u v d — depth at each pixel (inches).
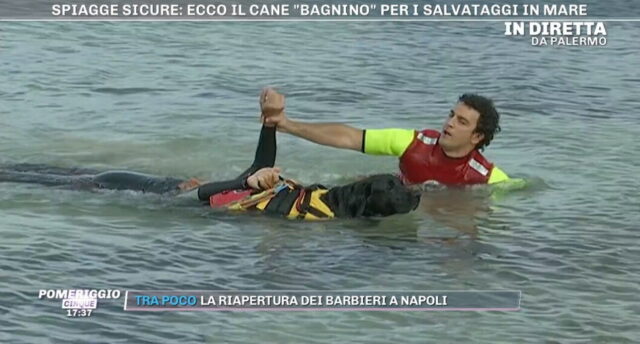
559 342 1013.2
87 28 2140.7
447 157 1378.0
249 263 1152.2
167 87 1834.4
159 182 1323.8
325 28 2225.6
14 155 1476.4
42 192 1310.3
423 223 1274.6
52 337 989.8
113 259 1148.5
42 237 1190.3
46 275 1106.1
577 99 1852.9
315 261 1162.0
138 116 1680.6
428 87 1894.7
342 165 1482.5
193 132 1605.6
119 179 1328.7
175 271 1128.2
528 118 1739.7
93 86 1823.3
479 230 1262.3
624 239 1251.2
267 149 1305.4
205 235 1215.6
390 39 2175.2
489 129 1360.7
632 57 2113.7
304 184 1405.0
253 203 1279.5
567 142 1616.6
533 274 1152.2
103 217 1251.2
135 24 2193.7
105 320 1024.9
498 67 2021.4
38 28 2121.1
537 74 1984.5
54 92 1784.0
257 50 2065.7
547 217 1310.3
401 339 1007.0
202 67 1950.1
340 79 1916.8
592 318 1060.5
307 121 1701.5
